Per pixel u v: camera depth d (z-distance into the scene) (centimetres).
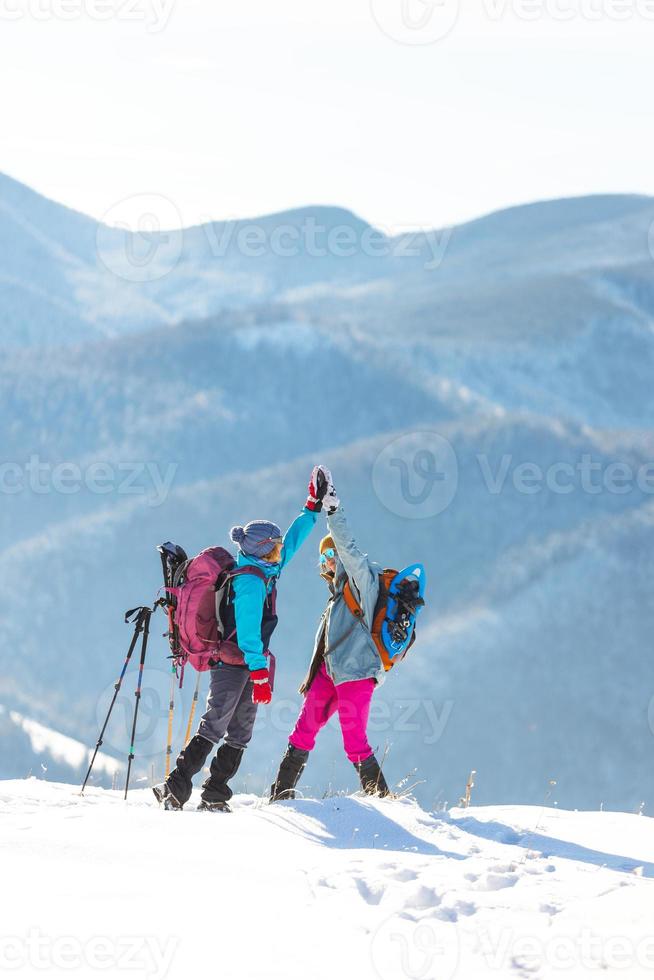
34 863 930
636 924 815
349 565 1441
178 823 1144
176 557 1444
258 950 730
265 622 1402
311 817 1232
